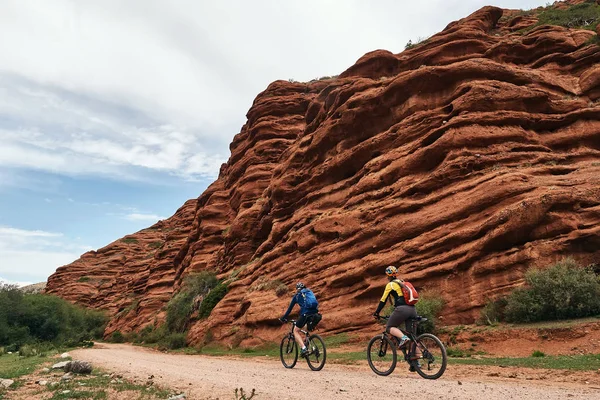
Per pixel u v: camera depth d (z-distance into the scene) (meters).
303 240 29.62
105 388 8.79
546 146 23.62
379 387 7.32
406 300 8.56
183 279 54.53
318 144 34.09
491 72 26.55
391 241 23.36
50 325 47.47
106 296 99.88
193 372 11.70
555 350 13.83
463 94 25.64
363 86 31.94
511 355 14.44
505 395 6.34
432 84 27.55
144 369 13.14
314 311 11.18
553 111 25.14
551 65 29.05
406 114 28.28
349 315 22.48
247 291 32.84
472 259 19.61
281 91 56.75
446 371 10.55
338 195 30.67
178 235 80.31
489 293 18.53
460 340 16.77
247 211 43.75
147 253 114.62
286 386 7.93
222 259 47.53
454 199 21.95
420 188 23.86
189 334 36.62
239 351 26.16
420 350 8.48
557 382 8.28
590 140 23.56
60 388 8.79
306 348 11.12
